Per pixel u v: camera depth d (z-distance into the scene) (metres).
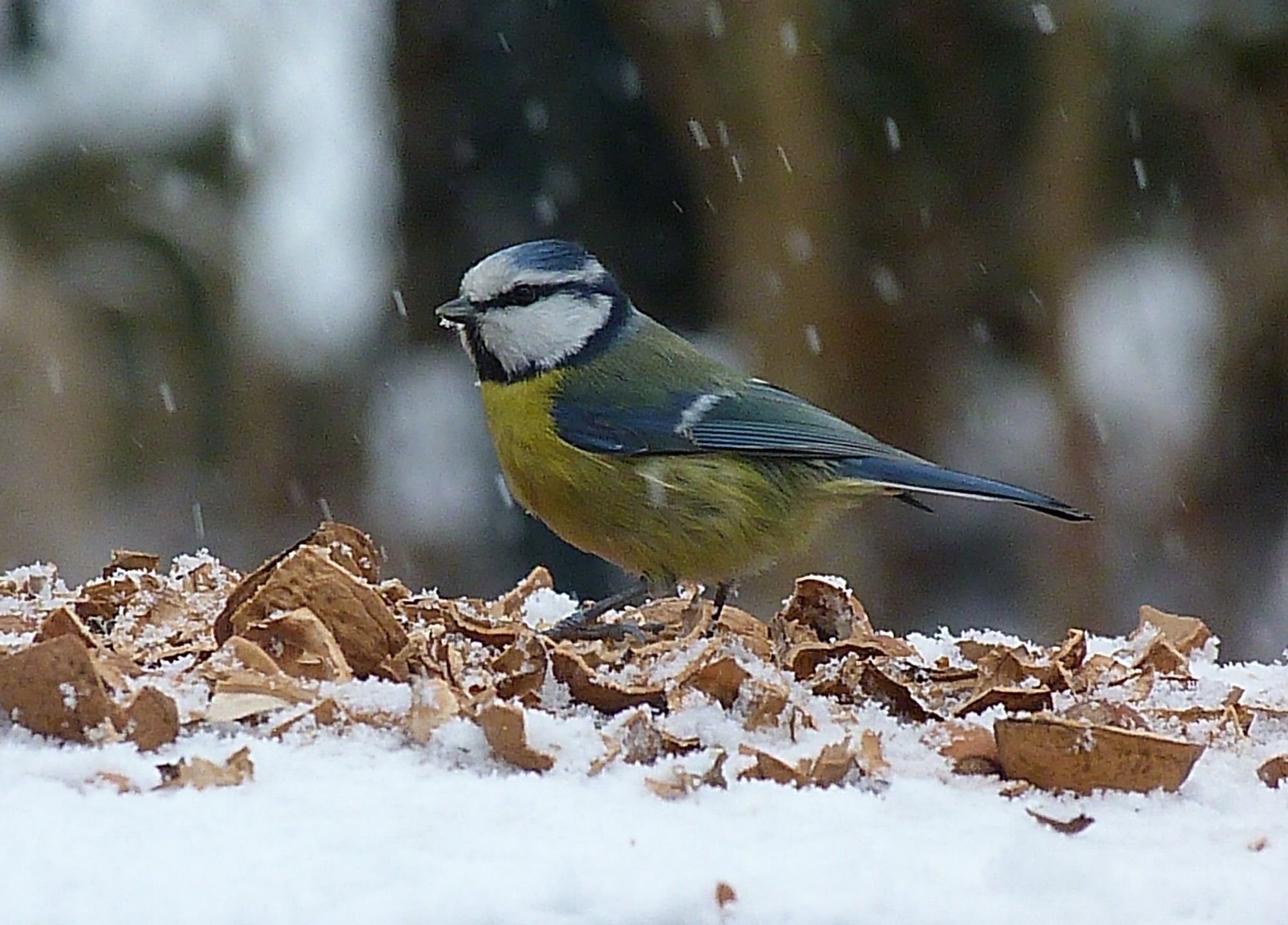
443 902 3.49
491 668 5.54
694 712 5.23
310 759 4.49
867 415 14.70
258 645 5.34
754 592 14.05
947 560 14.86
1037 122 14.21
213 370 15.67
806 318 14.34
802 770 4.62
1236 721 5.51
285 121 16.39
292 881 3.60
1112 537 14.53
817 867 3.82
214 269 15.84
